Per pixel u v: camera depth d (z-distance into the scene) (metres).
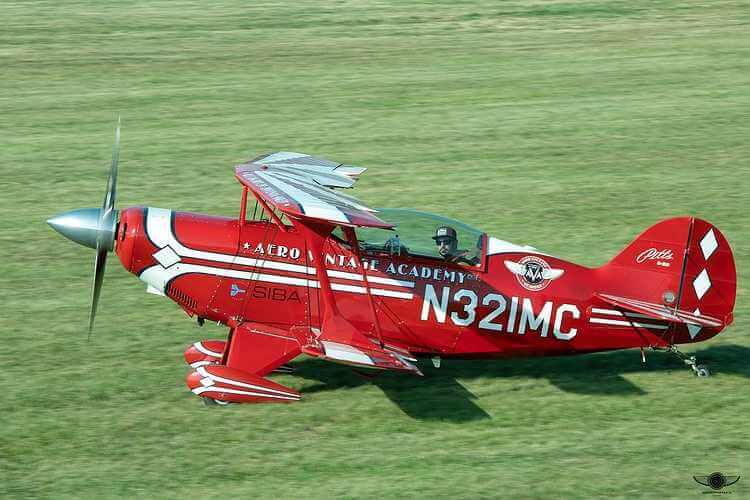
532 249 36.84
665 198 59.34
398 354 33.41
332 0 128.12
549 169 65.25
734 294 37.06
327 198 32.12
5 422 30.95
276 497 27.16
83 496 26.86
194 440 30.44
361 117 77.12
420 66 94.88
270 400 33.22
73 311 41.06
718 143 71.88
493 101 82.94
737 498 27.91
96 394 33.34
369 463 29.41
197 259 34.91
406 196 58.50
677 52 101.50
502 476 28.78
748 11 122.75
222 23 112.56
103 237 34.91
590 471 29.27
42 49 96.38
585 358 39.06
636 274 36.88
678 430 32.31
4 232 50.31
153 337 38.78
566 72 93.38
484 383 36.16
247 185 33.94
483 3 127.50
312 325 35.31
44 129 70.88
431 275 35.47
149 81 86.38
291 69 92.44
